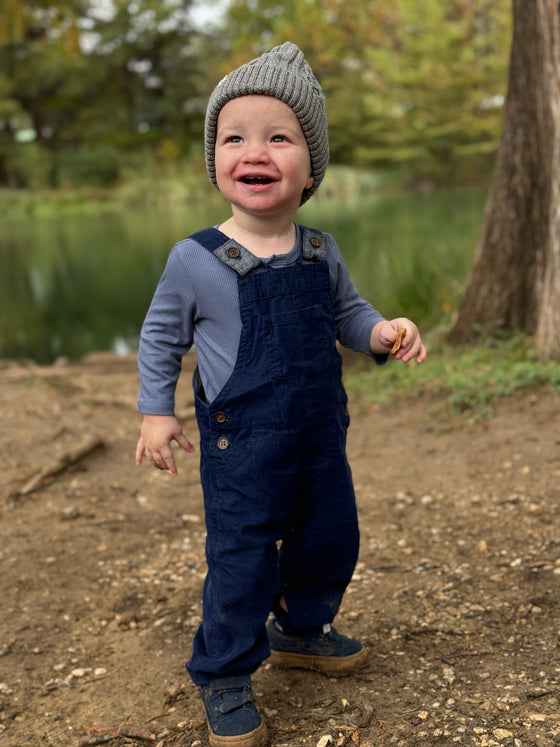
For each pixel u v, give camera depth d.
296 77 1.75
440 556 2.73
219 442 1.78
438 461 3.62
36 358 7.81
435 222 14.17
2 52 38.53
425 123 35.84
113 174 39.12
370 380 5.11
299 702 1.98
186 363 6.63
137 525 3.31
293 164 1.74
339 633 2.26
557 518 2.84
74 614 2.57
